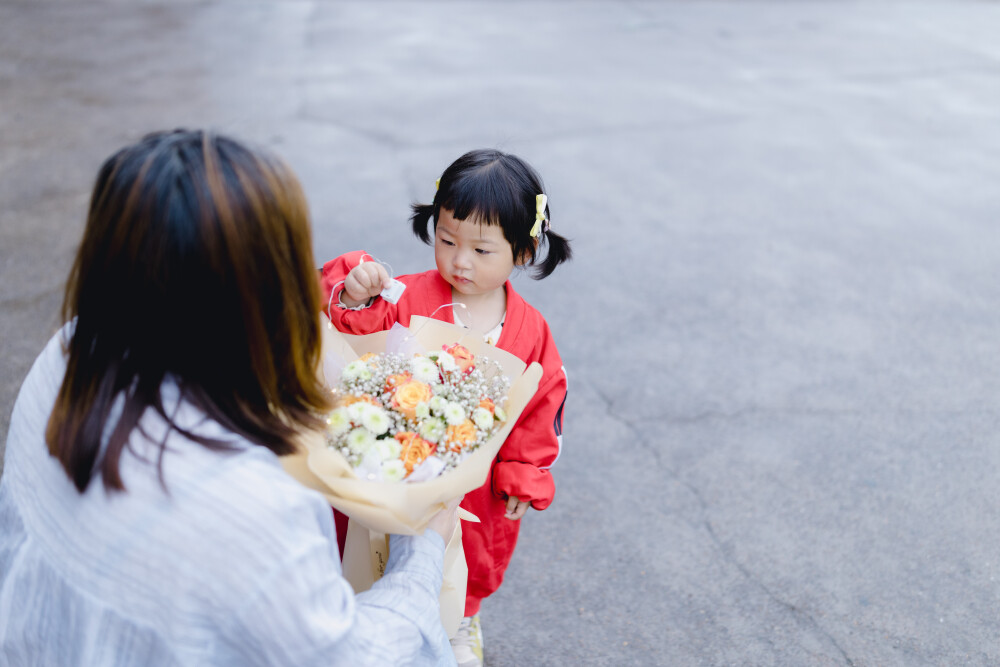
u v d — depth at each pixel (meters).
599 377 3.32
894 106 6.80
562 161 5.40
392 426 1.37
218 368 0.92
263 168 0.89
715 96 6.89
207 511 0.88
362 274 1.64
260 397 0.96
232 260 0.86
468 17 9.48
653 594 2.38
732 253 4.33
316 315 1.00
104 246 0.86
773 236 4.53
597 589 2.39
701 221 4.67
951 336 3.66
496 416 1.46
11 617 1.00
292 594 0.90
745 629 2.28
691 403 3.18
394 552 1.26
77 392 0.91
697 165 5.44
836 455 2.92
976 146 5.98
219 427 0.93
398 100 6.45
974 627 2.28
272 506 0.90
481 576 1.93
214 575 0.88
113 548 0.89
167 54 7.61
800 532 2.60
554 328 3.63
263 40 8.21
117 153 0.88
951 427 3.07
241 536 0.88
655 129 6.06
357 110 6.18
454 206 1.63
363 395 1.38
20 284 3.75
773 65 7.90
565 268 4.11
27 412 1.02
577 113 6.32
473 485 1.34
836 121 6.40
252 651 0.92
